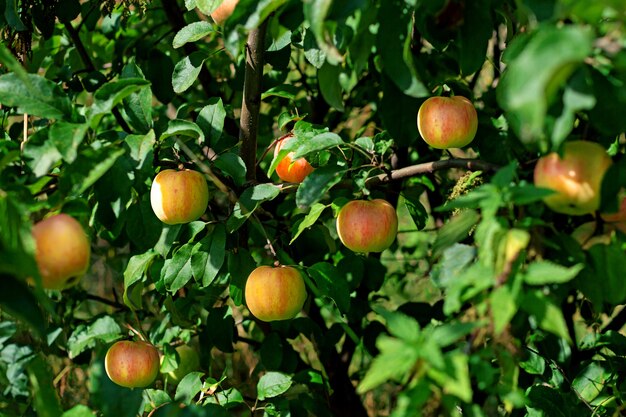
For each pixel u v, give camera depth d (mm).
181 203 1872
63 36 3117
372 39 1546
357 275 2545
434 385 1212
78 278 1523
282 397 2346
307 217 2012
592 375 2145
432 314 2533
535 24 1295
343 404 2947
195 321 2691
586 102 1140
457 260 1503
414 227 3641
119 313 3055
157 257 2314
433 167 1797
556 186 1387
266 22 1905
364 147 2064
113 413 2096
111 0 2676
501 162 1971
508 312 1191
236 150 2219
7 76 1658
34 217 1686
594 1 1103
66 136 1515
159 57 2850
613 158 1605
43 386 1669
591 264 1457
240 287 2191
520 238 1234
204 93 3186
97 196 1718
